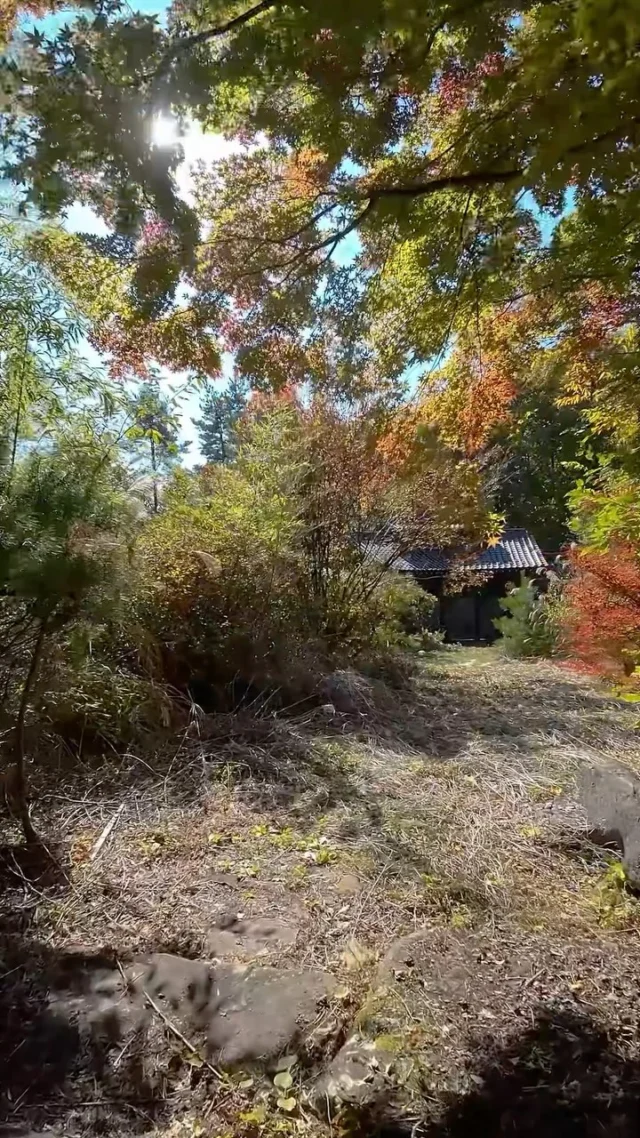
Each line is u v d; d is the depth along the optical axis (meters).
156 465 4.15
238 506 5.62
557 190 1.82
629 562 4.58
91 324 2.77
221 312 2.63
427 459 3.47
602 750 5.01
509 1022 2.06
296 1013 2.10
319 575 7.24
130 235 2.20
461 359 3.08
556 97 1.48
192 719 4.80
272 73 1.82
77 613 2.85
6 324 2.71
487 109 1.89
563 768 4.50
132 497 3.34
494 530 7.98
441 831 3.50
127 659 4.82
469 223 2.25
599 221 1.86
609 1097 1.81
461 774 4.37
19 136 1.78
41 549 2.54
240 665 5.46
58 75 1.69
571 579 8.73
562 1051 1.95
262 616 5.67
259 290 2.60
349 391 3.26
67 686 3.88
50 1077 1.94
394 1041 1.95
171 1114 1.84
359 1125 1.75
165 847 3.24
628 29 1.13
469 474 4.21
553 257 2.16
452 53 1.84
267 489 6.12
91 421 3.06
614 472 3.79
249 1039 2.02
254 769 4.24
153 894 2.84
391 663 7.48
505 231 2.18
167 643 5.02
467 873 3.07
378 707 5.94
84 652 3.39
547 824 3.62
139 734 4.33
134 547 3.40
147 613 4.84
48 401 2.95
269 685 5.63
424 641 11.88
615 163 1.58
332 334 2.86
